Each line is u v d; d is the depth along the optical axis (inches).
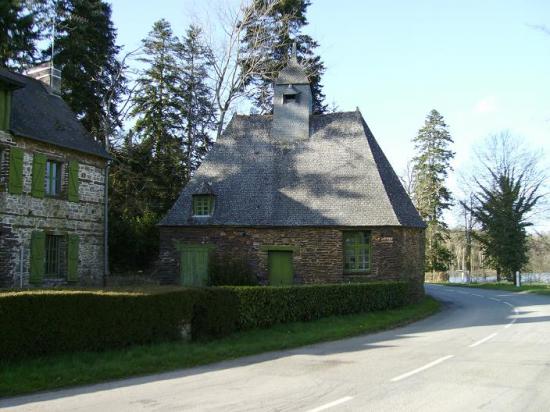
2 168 804.0
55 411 302.2
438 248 2239.2
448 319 801.6
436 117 2278.5
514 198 1935.3
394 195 1047.6
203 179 1085.1
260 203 1027.9
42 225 860.0
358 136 1093.1
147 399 329.7
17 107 890.1
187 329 553.9
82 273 940.6
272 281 993.5
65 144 908.0
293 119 1127.6
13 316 410.3
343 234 991.6
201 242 1019.3
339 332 634.2
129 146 1462.8
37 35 1154.7
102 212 999.0
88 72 1366.9
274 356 498.0
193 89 1622.8
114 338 479.2
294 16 1437.0
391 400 316.2
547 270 2723.9
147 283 1020.5
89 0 1363.2
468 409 295.9
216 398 329.7
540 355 471.2
